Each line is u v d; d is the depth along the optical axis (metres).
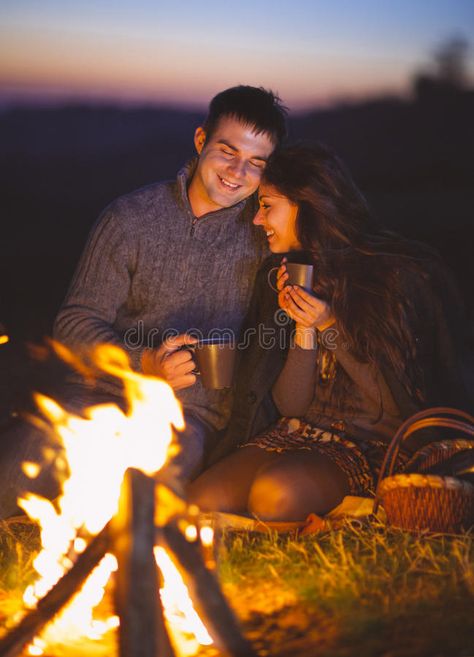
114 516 3.39
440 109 29.25
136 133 32.25
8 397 7.46
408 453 4.88
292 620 3.74
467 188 21.95
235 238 5.23
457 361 5.06
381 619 3.66
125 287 5.23
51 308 11.02
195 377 4.91
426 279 4.95
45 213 20.11
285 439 5.03
